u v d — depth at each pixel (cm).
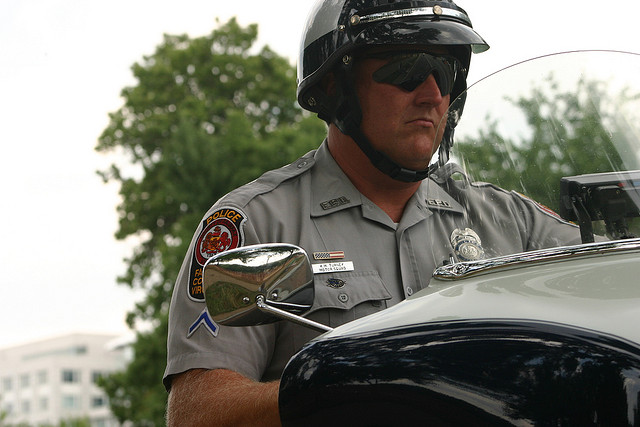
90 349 6462
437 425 126
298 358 143
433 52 238
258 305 160
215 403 198
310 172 248
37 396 6378
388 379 130
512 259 145
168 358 223
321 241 232
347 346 138
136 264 2403
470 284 145
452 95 257
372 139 237
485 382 122
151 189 2386
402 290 230
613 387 114
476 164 171
